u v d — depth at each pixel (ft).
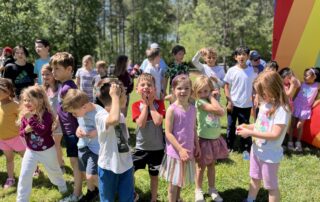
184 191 14.70
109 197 11.15
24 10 95.09
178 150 11.62
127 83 21.75
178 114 11.83
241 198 14.34
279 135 11.31
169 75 20.75
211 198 14.08
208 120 13.25
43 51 19.72
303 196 14.49
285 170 17.26
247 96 19.25
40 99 12.85
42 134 12.96
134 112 12.60
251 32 120.26
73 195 13.73
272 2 138.31
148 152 12.62
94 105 11.76
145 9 147.02
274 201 11.98
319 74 20.31
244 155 18.80
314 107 20.47
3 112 14.60
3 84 14.47
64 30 114.83
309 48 21.29
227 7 120.57
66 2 115.34
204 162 13.29
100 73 25.02
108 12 153.07
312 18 20.84
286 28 22.16
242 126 12.66
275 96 11.31
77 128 12.51
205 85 13.39
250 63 21.34
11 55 21.27
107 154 10.85
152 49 21.17
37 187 15.19
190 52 122.31
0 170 17.02
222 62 124.36
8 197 14.23
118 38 162.91
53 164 13.58
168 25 153.58
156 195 13.44
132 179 11.34
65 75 13.23
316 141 20.36
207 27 122.93
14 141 14.87
